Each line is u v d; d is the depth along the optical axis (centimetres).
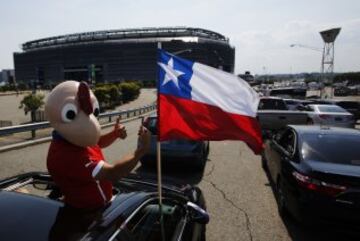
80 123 278
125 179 405
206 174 879
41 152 1093
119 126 371
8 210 240
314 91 7294
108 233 233
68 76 15888
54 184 336
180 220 368
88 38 16225
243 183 797
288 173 552
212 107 377
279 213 611
